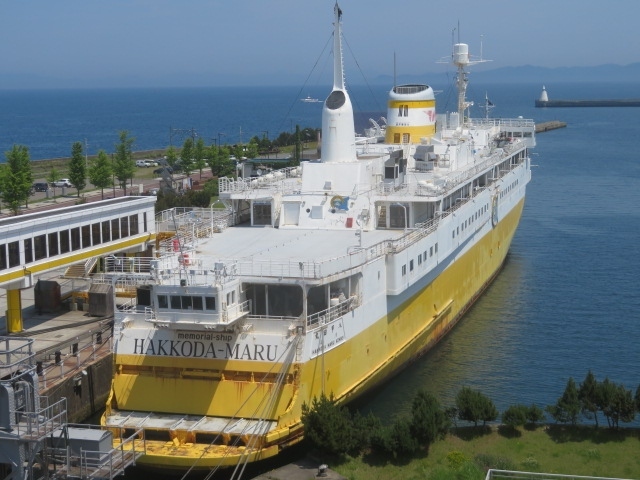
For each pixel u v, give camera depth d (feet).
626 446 132.98
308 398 132.77
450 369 182.09
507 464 126.41
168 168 404.16
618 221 369.30
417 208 185.88
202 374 135.13
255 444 125.49
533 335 206.49
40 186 415.64
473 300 232.94
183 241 169.68
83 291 196.95
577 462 128.36
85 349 165.99
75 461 116.57
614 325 215.10
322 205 180.34
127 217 201.98
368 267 148.87
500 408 160.86
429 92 241.76
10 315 174.70
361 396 155.22
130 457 120.88
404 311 170.09
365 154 209.67
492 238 251.60
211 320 128.98
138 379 137.90
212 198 371.15
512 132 315.17
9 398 111.65
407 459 129.49
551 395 167.94
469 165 237.45
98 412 161.48
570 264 286.87
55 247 179.42
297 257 151.43
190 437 129.29
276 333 132.46
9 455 111.75
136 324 138.51
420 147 219.82
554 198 441.68
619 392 138.31
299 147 450.71
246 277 136.05
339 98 189.98
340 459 129.59
